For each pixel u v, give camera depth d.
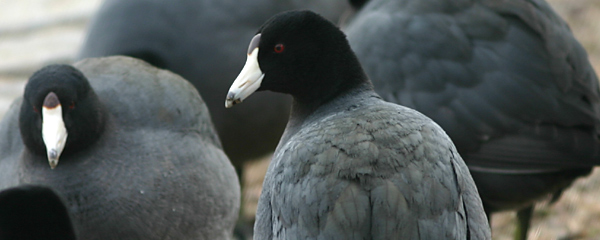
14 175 9.92
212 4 12.93
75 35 22.53
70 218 8.49
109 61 11.21
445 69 11.05
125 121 10.09
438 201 6.27
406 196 6.19
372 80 11.43
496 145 10.71
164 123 10.43
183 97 10.88
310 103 8.12
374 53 11.48
